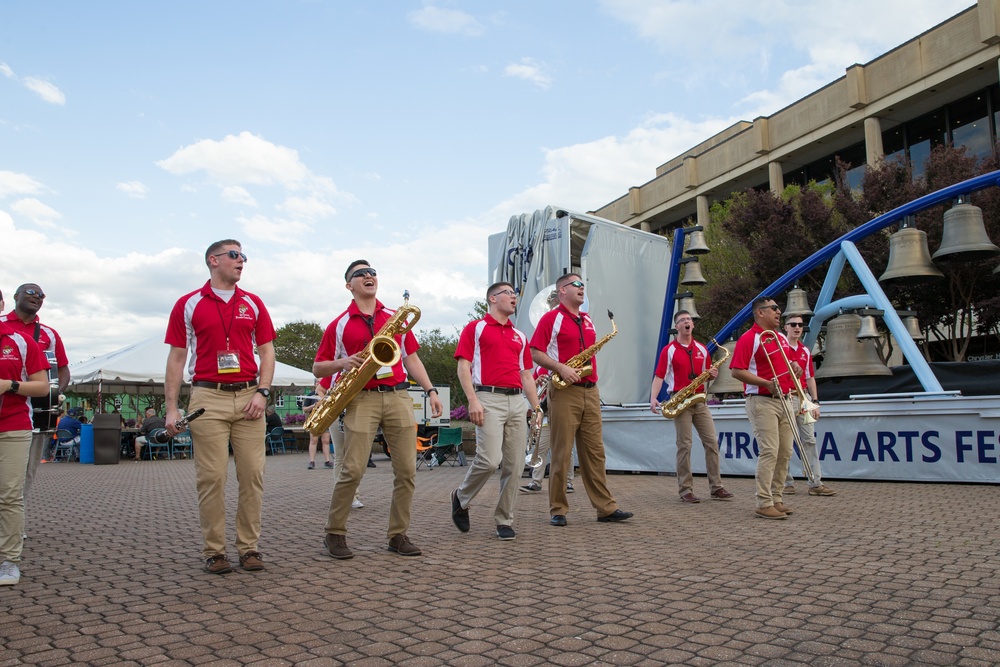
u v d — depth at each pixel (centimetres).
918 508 653
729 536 543
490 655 287
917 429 845
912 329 1083
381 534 587
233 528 637
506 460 557
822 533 545
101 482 1167
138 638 313
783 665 272
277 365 2155
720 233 2206
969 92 2331
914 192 1544
